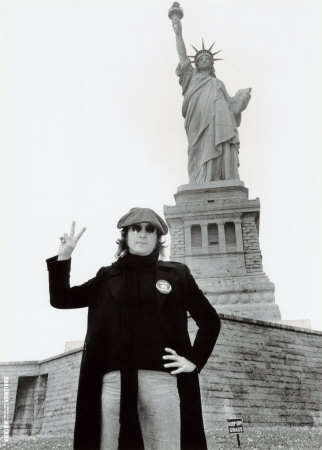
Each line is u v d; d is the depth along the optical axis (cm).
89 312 556
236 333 3562
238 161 7919
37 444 2495
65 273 536
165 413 488
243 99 8250
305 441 2183
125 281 536
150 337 508
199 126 7850
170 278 551
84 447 492
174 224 7300
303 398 3653
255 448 1973
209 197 7375
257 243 7000
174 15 8356
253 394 3391
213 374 3275
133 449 481
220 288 6456
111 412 493
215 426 3045
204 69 8294
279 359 3694
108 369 504
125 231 598
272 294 6353
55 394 4278
